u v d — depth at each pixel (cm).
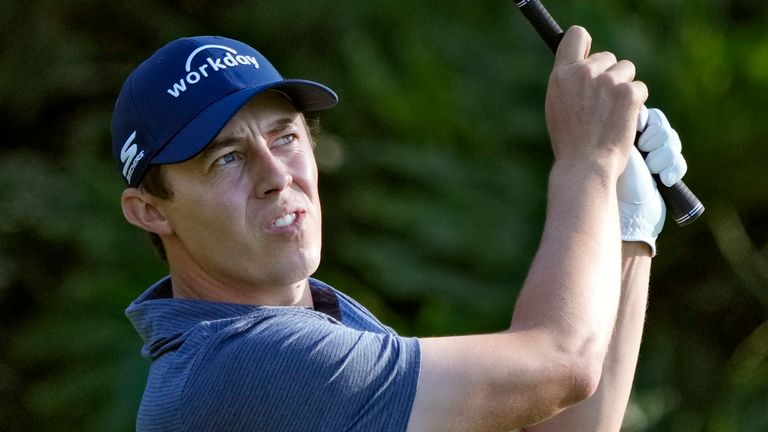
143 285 2514
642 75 2542
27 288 2986
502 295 2367
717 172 2516
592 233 811
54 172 2897
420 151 2497
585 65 870
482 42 2636
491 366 771
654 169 935
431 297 2359
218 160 830
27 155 3003
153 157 837
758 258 2586
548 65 2575
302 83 836
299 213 834
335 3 2938
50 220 2734
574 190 827
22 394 2839
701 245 2588
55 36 3092
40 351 2578
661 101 2531
